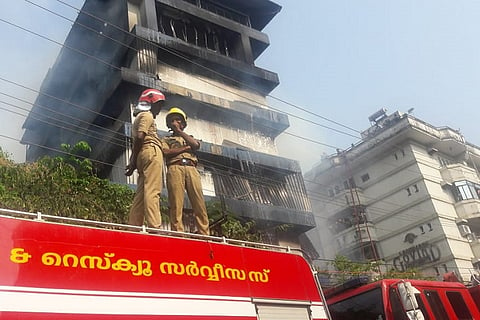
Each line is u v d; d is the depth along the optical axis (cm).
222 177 1828
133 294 348
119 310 334
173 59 2100
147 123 519
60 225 344
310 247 2073
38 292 305
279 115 2230
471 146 3844
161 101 551
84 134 2016
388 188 3488
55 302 308
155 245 390
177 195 535
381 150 3553
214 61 2166
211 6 2484
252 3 2547
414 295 586
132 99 1848
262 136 2195
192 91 1959
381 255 3350
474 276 837
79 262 336
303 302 478
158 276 372
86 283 330
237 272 435
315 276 520
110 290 338
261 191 1911
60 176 1047
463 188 3391
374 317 624
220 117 2086
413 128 3394
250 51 2403
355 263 2428
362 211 3519
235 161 1877
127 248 370
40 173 1002
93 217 1023
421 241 3172
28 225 329
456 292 705
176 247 404
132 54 1972
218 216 1355
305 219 1925
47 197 970
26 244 319
